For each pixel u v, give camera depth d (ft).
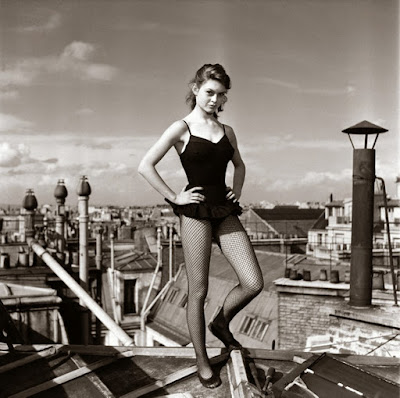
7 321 14.73
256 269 11.64
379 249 73.41
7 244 61.82
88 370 13.32
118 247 120.16
